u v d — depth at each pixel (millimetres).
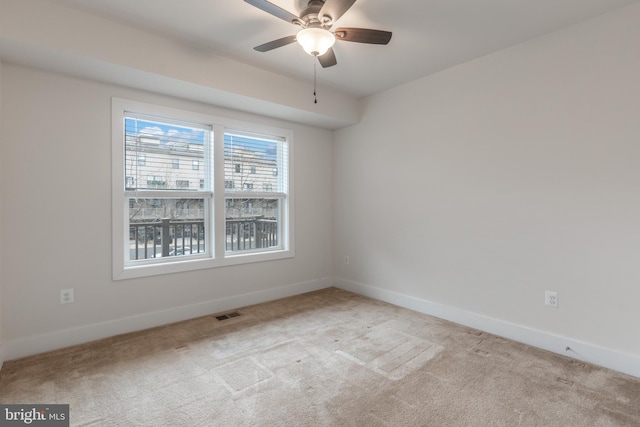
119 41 2344
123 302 2816
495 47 2688
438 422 1677
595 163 2271
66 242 2551
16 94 2340
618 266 2191
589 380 2070
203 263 3281
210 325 3014
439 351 2480
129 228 2938
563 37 2391
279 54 2820
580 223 2346
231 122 3441
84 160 2617
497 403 1833
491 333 2824
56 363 2275
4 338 2309
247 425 1652
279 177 3982
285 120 3879
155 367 2232
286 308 3514
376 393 1932
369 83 3490
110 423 1664
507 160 2715
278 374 2146
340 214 4320
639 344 2115
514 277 2693
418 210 3400
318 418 1704
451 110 3090
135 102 2844
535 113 2545
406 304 3525
